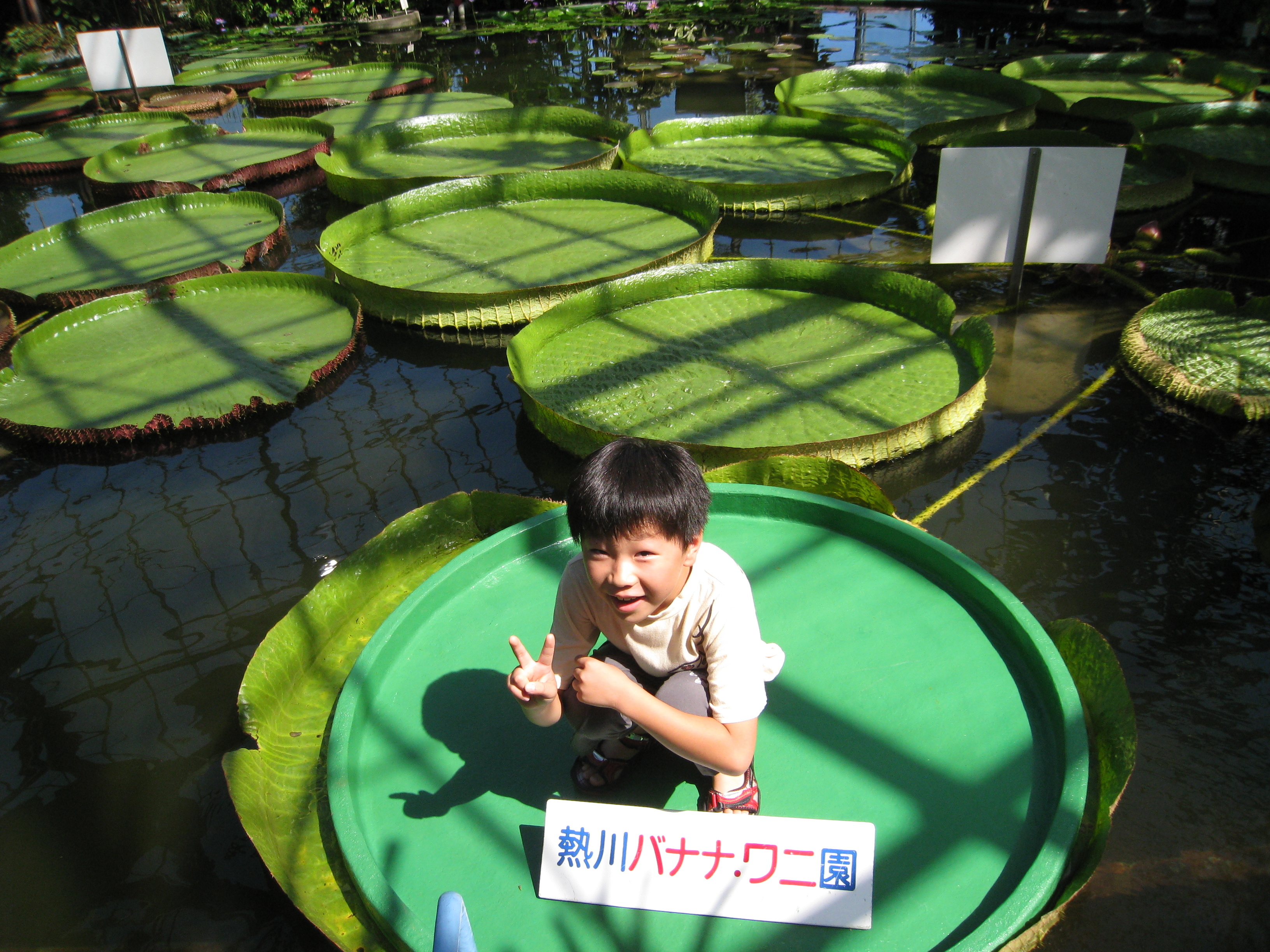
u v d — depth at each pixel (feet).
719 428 7.95
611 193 14.03
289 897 4.18
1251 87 17.35
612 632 4.18
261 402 8.99
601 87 22.33
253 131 19.93
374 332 10.73
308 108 21.98
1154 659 5.78
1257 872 4.52
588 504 3.49
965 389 8.33
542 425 8.34
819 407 8.21
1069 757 4.50
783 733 4.99
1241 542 6.73
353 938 4.15
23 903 4.70
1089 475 7.53
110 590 6.97
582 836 4.24
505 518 6.80
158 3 32.55
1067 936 4.25
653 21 30.04
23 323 11.47
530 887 4.33
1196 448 7.79
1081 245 10.02
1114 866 4.57
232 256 12.89
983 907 4.07
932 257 10.34
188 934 4.50
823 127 16.49
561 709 4.27
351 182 14.89
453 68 25.54
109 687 6.08
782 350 9.27
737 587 3.90
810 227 13.16
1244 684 5.58
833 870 4.08
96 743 5.65
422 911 4.22
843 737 4.94
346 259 12.25
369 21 31.58
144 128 21.11
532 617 5.93
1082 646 5.23
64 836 5.06
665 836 4.18
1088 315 10.11
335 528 7.48
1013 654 5.36
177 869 4.84
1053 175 9.68
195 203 14.93
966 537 6.91
